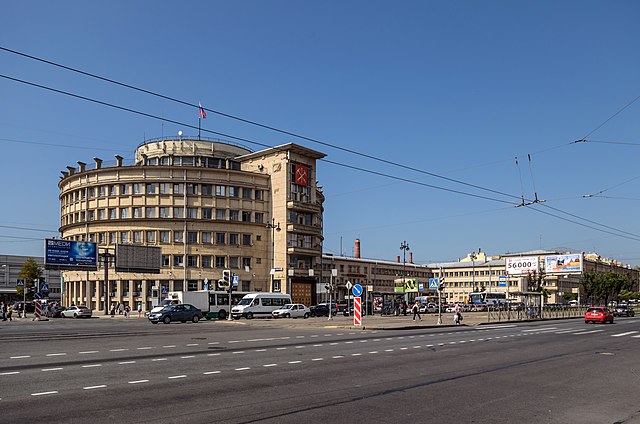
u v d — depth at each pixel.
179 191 76.38
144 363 16.28
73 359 17.19
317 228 81.88
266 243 80.44
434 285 44.72
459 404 10.77
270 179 81.75
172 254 74.88
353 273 109.94
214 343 23.67
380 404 10.65
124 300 75.50
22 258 124.12
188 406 10.19
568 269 77.62
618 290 114.31
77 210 80.94
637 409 10.52
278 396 11.30
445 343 25.11
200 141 83.38
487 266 133.38
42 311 64.81
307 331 33.59
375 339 27.19
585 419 9.66
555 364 17.41
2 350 20.08
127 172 76.88
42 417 9.20
